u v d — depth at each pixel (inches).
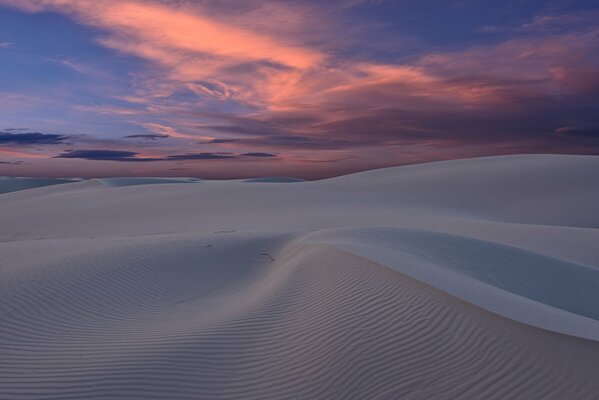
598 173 1866.4
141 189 1989.4
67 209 1648.6
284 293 375.6
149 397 235.8
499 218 1555.1
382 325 280.4
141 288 441.4
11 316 343.3
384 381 236.1
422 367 238.8
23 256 550.9
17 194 2453.2
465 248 571.2
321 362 260.7
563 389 202.1
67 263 490.3
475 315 261.6
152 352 279.6
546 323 247.8
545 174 1915.6
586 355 211.8
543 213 1574.8
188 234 721.6
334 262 409.1
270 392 243.3
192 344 291.6
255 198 1652.3
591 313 442.3
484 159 2369.6
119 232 1126.4
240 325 320.5
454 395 217.0
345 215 1258.6
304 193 1772.9
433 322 269.0
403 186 1993.1
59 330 325.7
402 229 667.4
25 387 241.1
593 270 594.2
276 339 296.5
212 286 477.7
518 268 530.9
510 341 235.3
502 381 216.1
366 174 2381.9
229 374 260.8
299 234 668.7
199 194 1770.4
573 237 874.8
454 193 1855.3
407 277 328.8
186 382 250.7
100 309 379.6
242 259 565.0
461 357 237.5
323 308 324.5
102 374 253.1
